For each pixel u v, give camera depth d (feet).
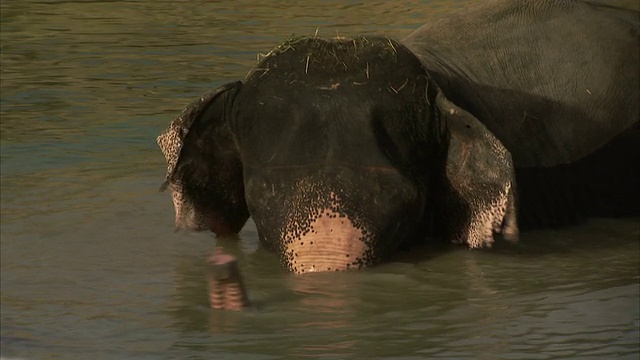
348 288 40.55
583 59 50.96
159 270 43.34
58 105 68.28
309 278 41.22
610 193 50.44
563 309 39.04
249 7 100.07
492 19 51.29
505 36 50.65
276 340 36.22
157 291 41.11
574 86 50.39
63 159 57.47
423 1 100.32
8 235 46.93
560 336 36.52
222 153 44.14
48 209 50.08
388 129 42.37
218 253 39.06
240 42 86.28
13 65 79.05
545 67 50.34
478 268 43.24
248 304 39.06
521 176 48.55
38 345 35.86
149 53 82.48
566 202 49.39
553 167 49.32
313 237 41.32
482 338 36.42
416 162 42.96
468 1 99.30
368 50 43.83
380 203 41.42
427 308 39.17
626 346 35.58
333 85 42.65
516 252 45.34
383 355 34.99
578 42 51.26
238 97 43.45
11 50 83.92
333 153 41.50
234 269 38.73
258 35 88.89
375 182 41.42
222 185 45.09
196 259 44.50
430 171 43.98
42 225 48.14
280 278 41.65
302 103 42.37
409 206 42.19
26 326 37.73
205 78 74.69
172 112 66.49
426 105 43.45
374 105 42.39
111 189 52.85
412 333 36.88
